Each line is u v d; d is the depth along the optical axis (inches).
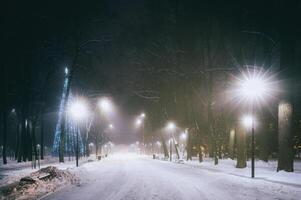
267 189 765.3
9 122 3002.0
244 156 1417.3
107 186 845.8
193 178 1040.2
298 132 1815.9
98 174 1245.1
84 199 631.2
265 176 1031.6
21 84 2066.9
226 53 1556.3
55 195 683.4
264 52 1423.5
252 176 1027.9
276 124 1893.5
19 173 1250.6
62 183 881.5
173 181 953.5
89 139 3668.8
